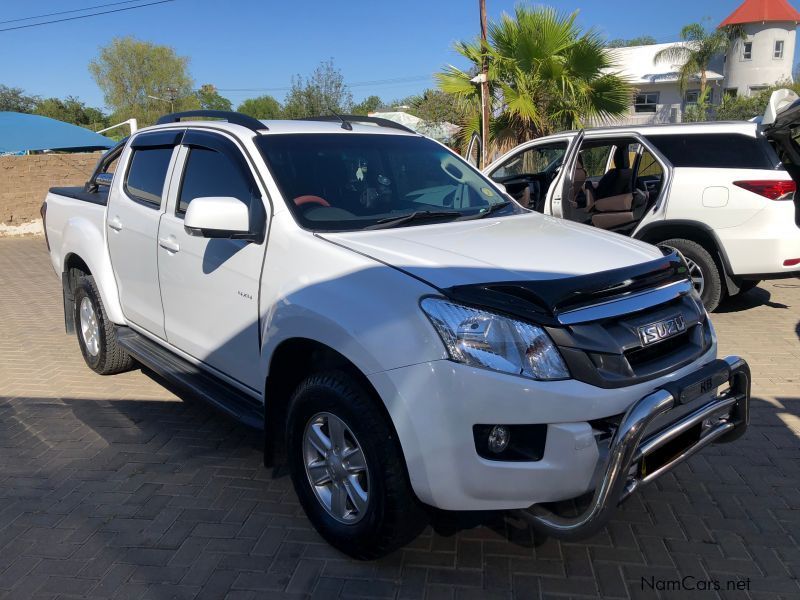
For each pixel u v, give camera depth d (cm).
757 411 446
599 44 1245
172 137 430
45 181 1659
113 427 447
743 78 3675
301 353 315
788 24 3575
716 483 361
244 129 378
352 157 381
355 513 293
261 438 429
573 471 246
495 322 249
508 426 252
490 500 255
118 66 5256
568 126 1324
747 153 616
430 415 249
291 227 321
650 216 658
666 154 651
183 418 462
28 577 292
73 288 554
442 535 318
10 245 1405
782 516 330
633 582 284
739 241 612
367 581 287
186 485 371
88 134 2191
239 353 348
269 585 285
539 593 278
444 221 357
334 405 281
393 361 255
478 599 275
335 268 290
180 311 397
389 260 283
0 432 442
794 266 609
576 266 279
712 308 645
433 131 2464
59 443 425
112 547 313
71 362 587
